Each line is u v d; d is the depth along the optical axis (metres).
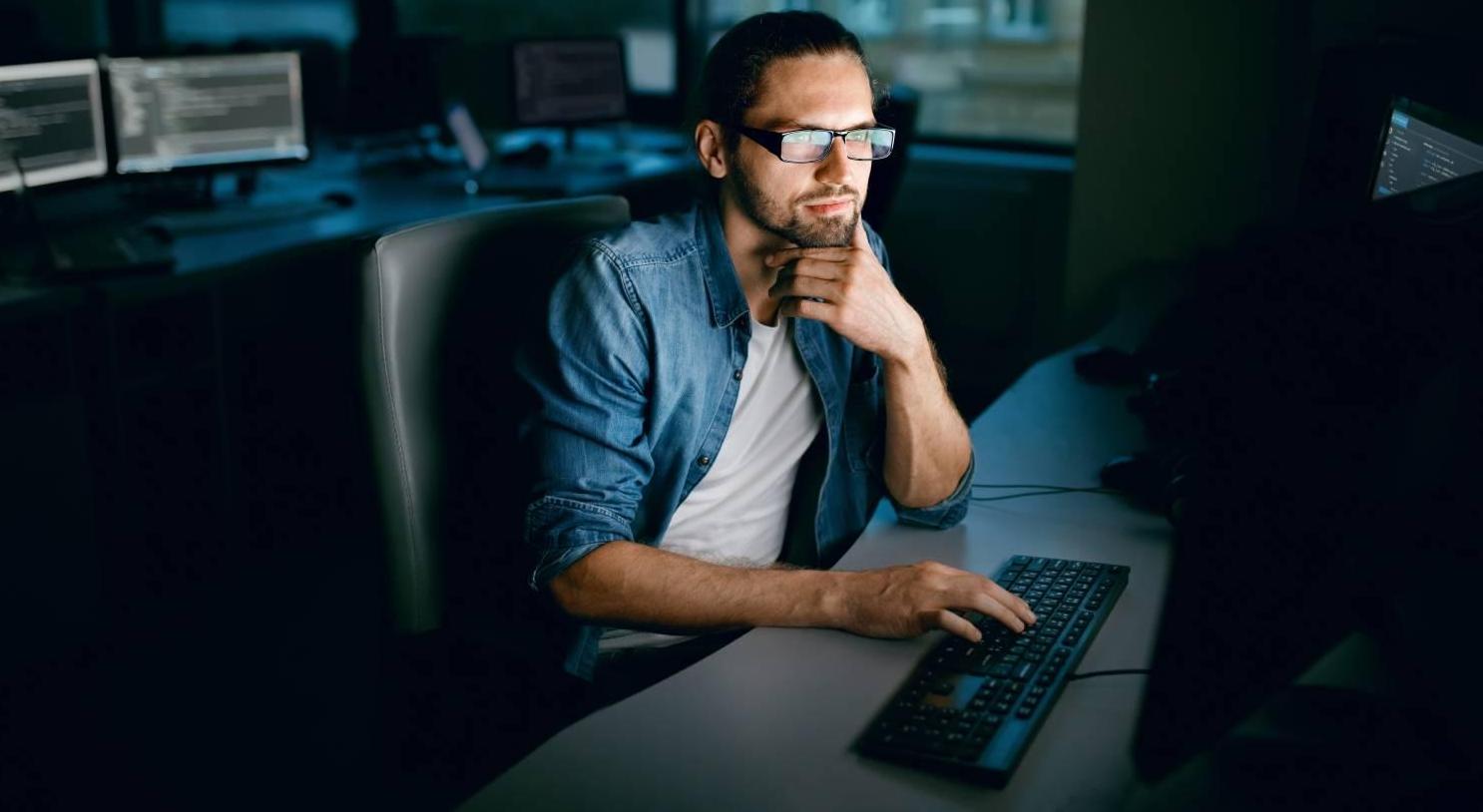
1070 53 4.29
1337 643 0.92
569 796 0.97
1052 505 1.58
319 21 5.27
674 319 1.42
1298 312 0.87
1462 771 0.93
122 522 2.80
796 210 1.37
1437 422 0.90
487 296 1.51
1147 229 2.79
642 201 4.27
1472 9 2.31
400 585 1.46
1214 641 0.84
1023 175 4.16
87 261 2.72
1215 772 0.99
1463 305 0.87
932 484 1.48
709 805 0.96
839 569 1.39
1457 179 1.02
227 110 3.46
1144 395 1.90
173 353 2.97
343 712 2.42
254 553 3.16
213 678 2.55
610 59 4.50
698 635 1.40
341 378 3.43
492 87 4.61
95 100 3.14
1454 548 0.93
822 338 1.51
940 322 4.40
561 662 1.40
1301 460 0.85
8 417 2.46
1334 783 0.97
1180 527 0.87
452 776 1.46
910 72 4.53
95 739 2.32
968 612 1.25
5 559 2.49
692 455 1.46
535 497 1.35
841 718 1.08
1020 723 1.05
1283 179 2.64
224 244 3.06
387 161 4.25
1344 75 1.96
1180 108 2.69
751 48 1.36
